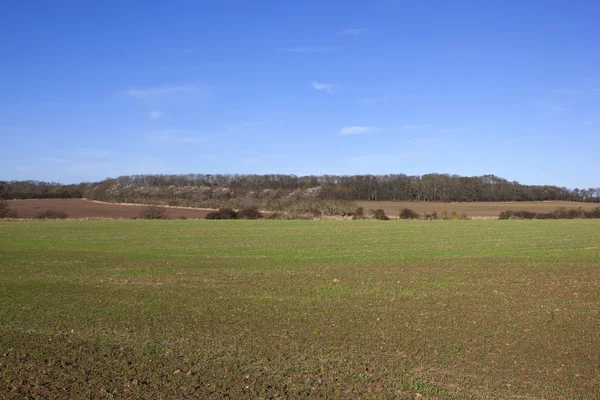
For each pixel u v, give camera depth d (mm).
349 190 106625
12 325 12477
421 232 44656
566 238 38188
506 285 18578
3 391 8273
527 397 8102
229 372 9188
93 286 18391
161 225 52812
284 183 115062
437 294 16781
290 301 15609
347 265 24109
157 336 11523
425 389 8406
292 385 8586
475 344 10922
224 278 20297
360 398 8078
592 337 11461
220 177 117562
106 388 8406
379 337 11469
